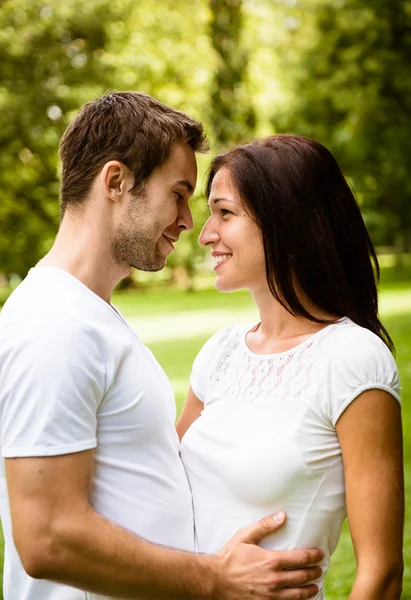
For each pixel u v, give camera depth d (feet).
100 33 57.52
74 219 6.06
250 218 6.42
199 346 37.76
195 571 5.55
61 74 57.67
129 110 6.01
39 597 5.74
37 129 60.34
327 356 5.89
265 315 6.68
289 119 61.26
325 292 6.32
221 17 61.31
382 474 5.55
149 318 54.34
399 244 96.27
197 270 86.84
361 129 51.31
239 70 61.36
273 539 5.88
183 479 6.18
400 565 5.51
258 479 5.86
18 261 70.90
